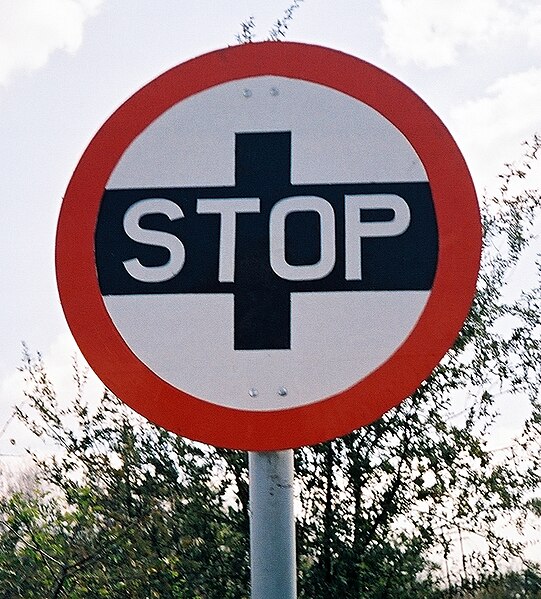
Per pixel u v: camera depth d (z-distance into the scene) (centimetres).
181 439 412
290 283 234
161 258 238
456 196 236
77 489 415
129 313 236
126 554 396
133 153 243
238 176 241
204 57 247
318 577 402
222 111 245
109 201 241
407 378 229
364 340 231
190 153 243
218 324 234
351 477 407
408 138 240
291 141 242
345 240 236
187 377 232
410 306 232
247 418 229
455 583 412
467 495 412
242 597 396
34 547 400
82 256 239
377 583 403
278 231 237
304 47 246
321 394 229
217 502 407
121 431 418
